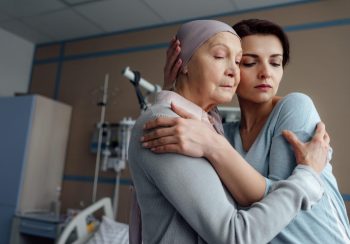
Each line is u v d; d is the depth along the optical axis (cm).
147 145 63
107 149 312
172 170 59
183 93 75
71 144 351
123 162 300
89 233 219
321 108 246
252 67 82
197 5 288
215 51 71
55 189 334
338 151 235
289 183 60
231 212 57
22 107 315
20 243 288
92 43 367
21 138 307
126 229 215
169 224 63
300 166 65
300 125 72
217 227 56
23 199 299
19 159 303
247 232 55
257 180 62
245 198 62
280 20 274
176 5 290
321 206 67
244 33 82
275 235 59
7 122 316
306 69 256
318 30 258
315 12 262
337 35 251
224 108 191
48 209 324
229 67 72
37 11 322
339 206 72
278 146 71
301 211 65
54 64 388
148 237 67
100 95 346
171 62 76
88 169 334
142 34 336
